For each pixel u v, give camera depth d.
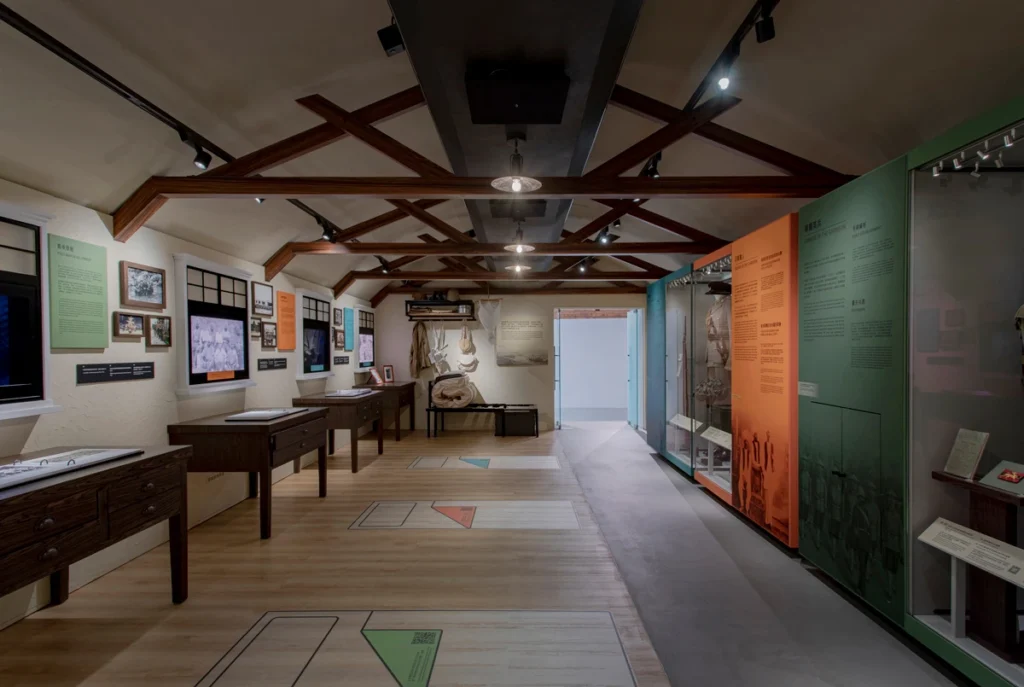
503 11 1.92
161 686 2.08
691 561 3.54
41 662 2.24
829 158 3.71
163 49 2.55
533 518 4.21
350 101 3.53
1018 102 1.89
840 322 3.01
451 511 4.40
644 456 7.10
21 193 2.70
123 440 3.39
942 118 2.89
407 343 9.30
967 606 2.39
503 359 9.19
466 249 5.66
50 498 2.06
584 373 11.65
